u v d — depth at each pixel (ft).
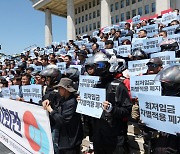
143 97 9.72
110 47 29.22
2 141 18.48
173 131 8.63
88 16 202.39
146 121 9.74
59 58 32.19
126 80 16.02
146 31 33.24
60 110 12.59
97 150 12.64
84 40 51.67
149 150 10.64
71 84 12.61
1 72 47.39
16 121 15.97
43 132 12.80
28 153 14.51
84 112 12.17
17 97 20.25
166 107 8.80
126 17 172.76
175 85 9.00
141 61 18.37
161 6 97.35
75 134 12.71
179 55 20.06
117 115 11.23
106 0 130.72
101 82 12.42
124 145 12.20
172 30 30.73
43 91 17.58
